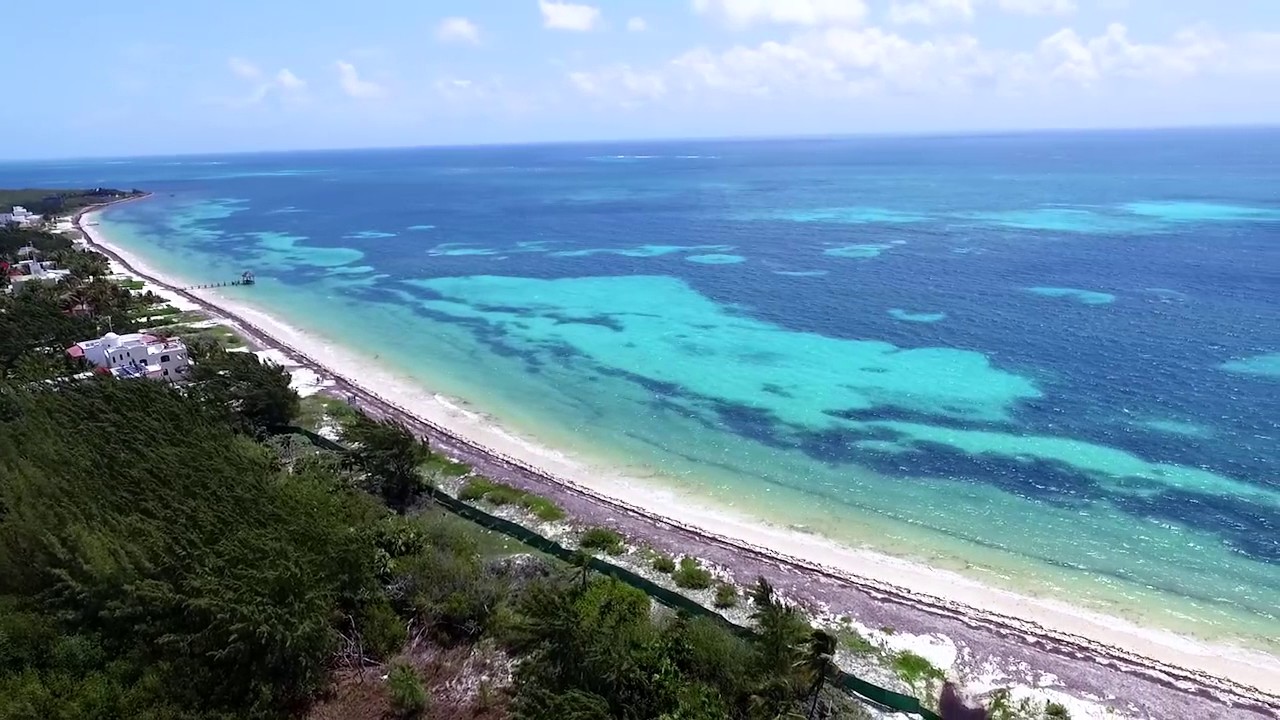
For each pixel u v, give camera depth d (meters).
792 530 48.91
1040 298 96.75
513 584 39.75
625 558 44.25
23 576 36.09
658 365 79.06
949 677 35.03
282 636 32.12
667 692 31.38
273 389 60.59
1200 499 50.34
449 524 45.62
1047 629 39.06
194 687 31.00
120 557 34.97
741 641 34.91
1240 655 37.41
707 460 58.53
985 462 56.47
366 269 130.75
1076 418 62.47
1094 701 33.66
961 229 150.62
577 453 59.88
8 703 28.66
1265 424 59.59
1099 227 145.50
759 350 82.56
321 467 49.62
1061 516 49.50
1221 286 97.62
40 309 77.31
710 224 170.00
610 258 134.38
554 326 93.69
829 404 67.69
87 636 32.78
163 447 46.91
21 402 52.53
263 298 109.44
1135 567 44.31
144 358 67.88
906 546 46.97
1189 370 70.75
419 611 37.84
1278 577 42.97
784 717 29.72
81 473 42.72
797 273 117.00
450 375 77.12
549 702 30.03
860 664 35.75
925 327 87.75
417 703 32.91
